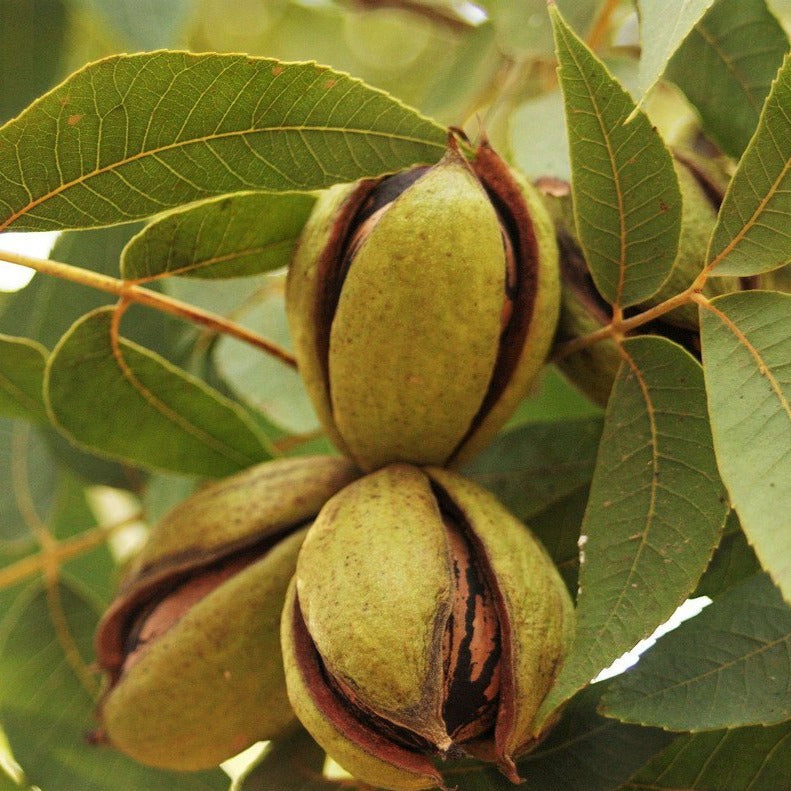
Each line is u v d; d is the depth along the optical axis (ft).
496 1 1.35
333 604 1.05
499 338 1.12
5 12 1.41
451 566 1.07
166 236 1.15
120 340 1.19
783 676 1.07
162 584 1.18
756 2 1.21
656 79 1.02
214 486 1.19
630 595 1.06
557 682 1.04
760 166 1.04
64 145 1.07
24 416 1.27
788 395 1.02
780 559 0.99
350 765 1.06
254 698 1.15
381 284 1.09
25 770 1.31
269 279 1.32
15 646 1.33
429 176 1.09
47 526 1.36
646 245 1.09
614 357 1.13
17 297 1.37
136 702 1.16
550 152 1.20
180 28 1.31
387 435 1.13
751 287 1.11
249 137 1.08
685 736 1.10
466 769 1.12
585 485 1.19
